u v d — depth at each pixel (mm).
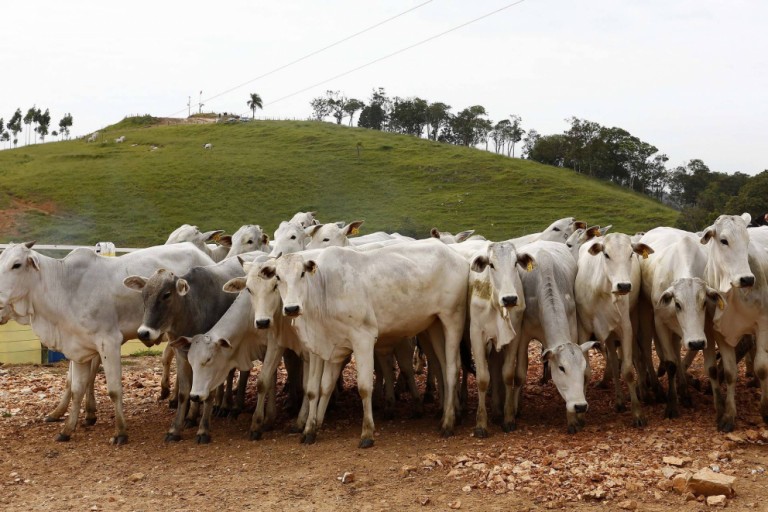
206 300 10000
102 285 9648
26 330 15055
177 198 69875
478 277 9227
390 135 107375
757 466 7230
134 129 116562
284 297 8648
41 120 146375
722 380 10953
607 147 109250
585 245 10203
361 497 7023
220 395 11047
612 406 10469
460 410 9922
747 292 8391
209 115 142500
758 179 48375
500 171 87125
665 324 9484
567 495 6754
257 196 72375
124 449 9086
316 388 9086
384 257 9289
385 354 10273
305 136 101938
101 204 66500
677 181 114000
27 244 9492
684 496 6578
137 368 14633
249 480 7664
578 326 10000
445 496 6938
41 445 9297
